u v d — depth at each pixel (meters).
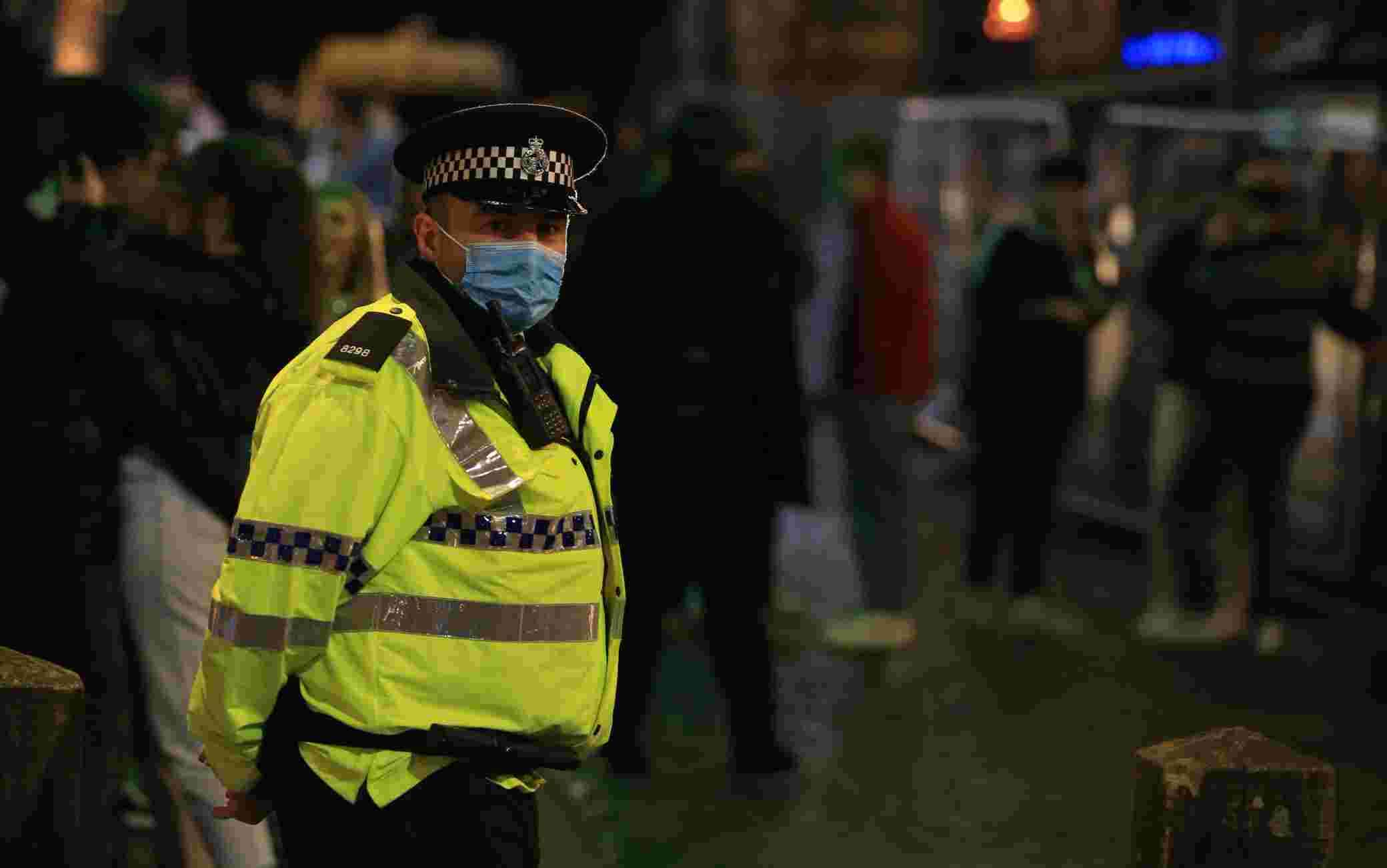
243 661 3.56
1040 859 6.95
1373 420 10.75
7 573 5.32
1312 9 10.88
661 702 9.22
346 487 3.58
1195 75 11.99
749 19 19.25
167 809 5.48
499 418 3.78
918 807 7.54
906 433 10.20
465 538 3.70
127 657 5.44
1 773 3.74
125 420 5.28
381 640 3.64
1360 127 10.70
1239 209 10.09
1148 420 12.50
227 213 5.45
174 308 5.25
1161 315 10.34
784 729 8.66
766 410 7.75
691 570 7.81
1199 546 10.46
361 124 17.50
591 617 3.85
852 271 10.10
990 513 11.15
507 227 3.86
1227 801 4.30
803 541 13.48
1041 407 10.72
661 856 6.95
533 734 3.77
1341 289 9.98
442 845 3.71
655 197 7.75
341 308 6.32
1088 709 9.05
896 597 10.30
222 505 5.32
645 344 7.65
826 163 17.70
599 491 3.98
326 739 3.64
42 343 5.29
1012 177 14.35
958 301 15.30
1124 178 12.70
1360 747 8.45
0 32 6.99
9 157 5.36
